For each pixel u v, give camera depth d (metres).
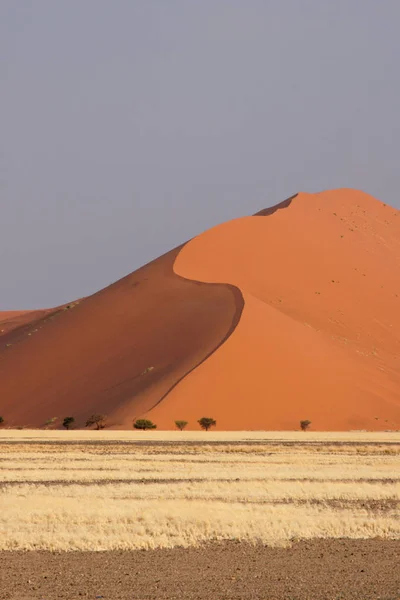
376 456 156.50
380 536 68.75
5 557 59.81
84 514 74.38
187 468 122.75
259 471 118.50
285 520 73.50
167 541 64.56
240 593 50.28
